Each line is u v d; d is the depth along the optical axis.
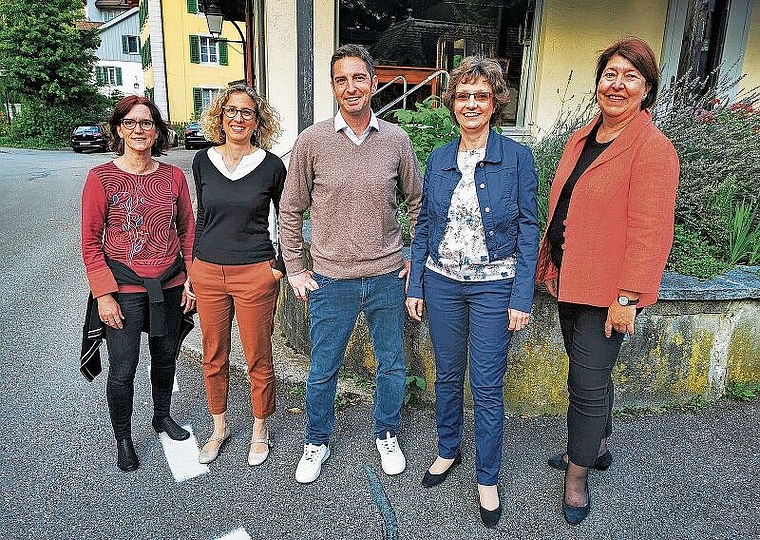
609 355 2.21
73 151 26.23
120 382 2.55
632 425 3.01
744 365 3.24
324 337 2.50
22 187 12.19
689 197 3.54
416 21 6.17
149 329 2.70
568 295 2.19
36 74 28.50
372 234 2.38
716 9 6.79
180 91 29.22
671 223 2.00
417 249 2.45
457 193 2.24
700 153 3.76
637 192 1.99
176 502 2.45
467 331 2.41
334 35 5.77
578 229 2.15
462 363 2.45
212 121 2.50
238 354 3.73
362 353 3.40
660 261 2.00
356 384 3.36
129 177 2.47
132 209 2.46
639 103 2.06
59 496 2.46
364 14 6.04
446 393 2.47
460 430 2.57
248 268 2.50
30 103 29.39
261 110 2.54
